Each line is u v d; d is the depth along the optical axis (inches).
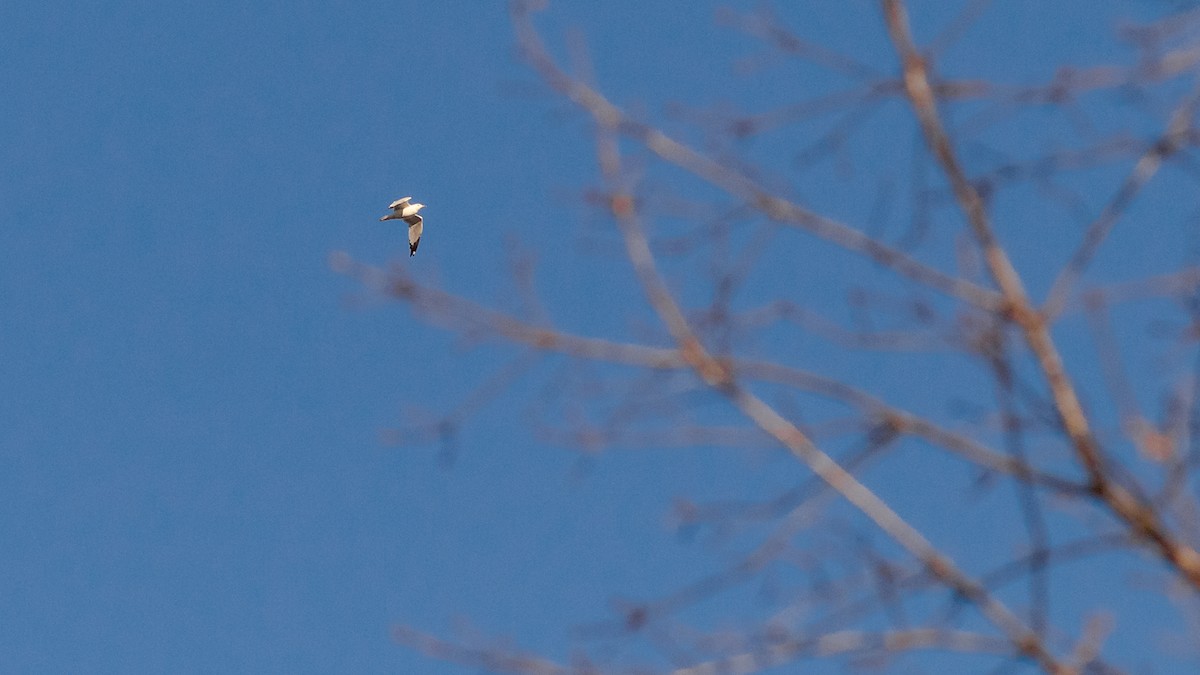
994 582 390.3
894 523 395.5
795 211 439.2
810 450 407.8
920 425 406.3
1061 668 377.7
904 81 435.2
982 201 421.1
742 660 396.8
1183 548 380.8
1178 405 404.8
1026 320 404.5
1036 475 391.2
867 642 391.2
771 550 407.2
